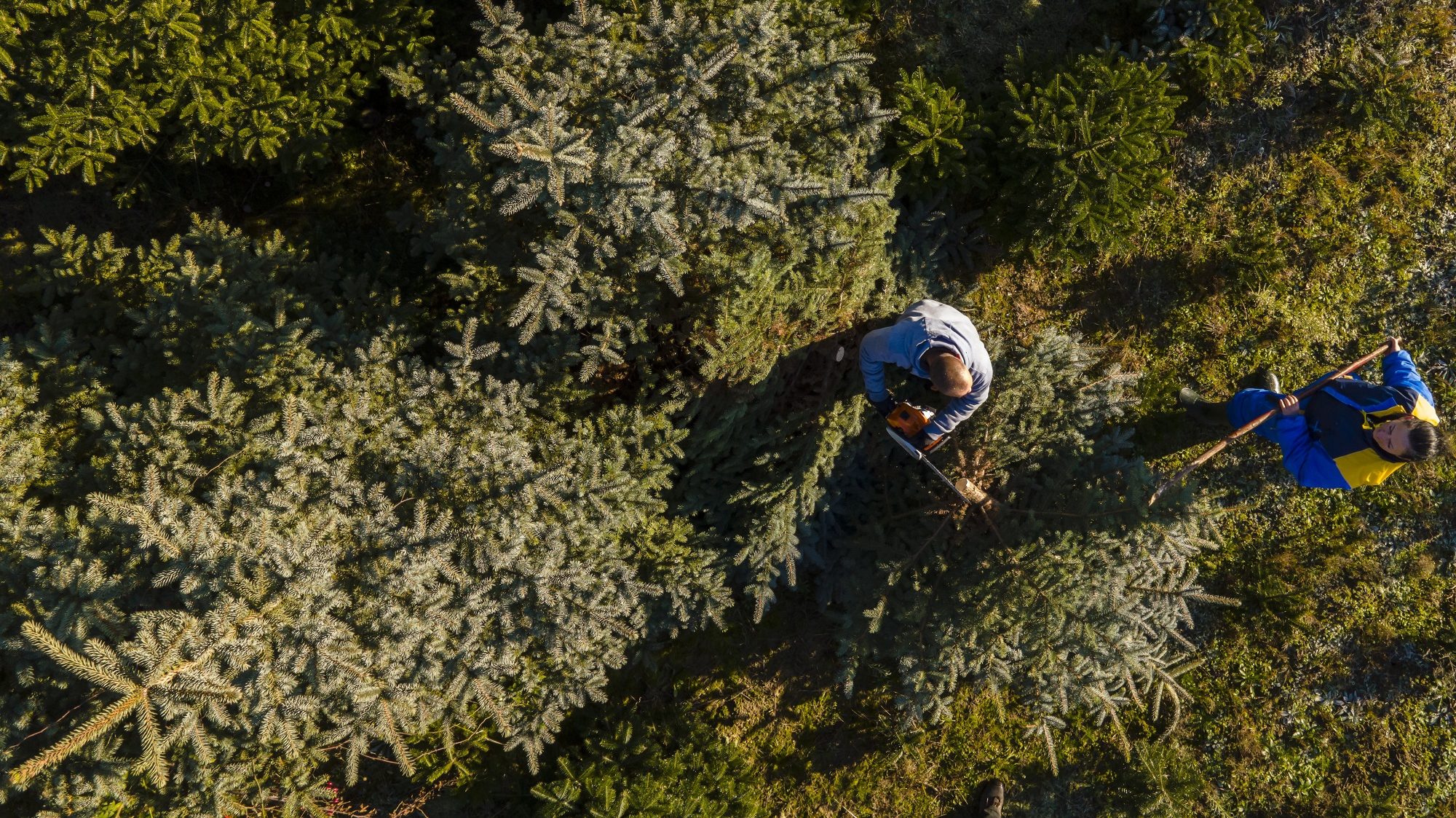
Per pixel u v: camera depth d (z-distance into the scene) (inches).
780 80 140.6
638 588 146.1
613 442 146.6
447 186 145.5
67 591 124.0
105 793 129.6
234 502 129.0
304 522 126.9
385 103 182.2
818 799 203.9
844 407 159.0
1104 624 161.6
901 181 171.8
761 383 150.0
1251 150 203.5
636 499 147.9
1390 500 208.7
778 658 202.2
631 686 195.9
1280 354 205.2
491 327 150.9
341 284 157.1
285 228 183.3
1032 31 191.6
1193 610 210.5
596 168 124.4
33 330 151.3
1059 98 165.9
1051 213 167.6
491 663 140.4
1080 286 201.5
